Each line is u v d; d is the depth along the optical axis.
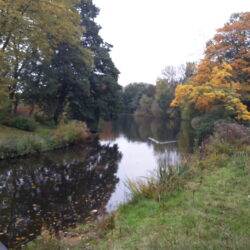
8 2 10.61
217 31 17.73
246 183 4.99
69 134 14.86
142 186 5.58
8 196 6.94
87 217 5.54
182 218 3.82
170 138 20.33
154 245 2.94
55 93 18.31
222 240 2.89
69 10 14.15
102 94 22.00
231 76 16.28
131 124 37.34
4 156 10.26
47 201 6.60
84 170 10.03
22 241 4.52
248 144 8.13
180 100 16.66
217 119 14.80
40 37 12.45
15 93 15.67
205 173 6.20
